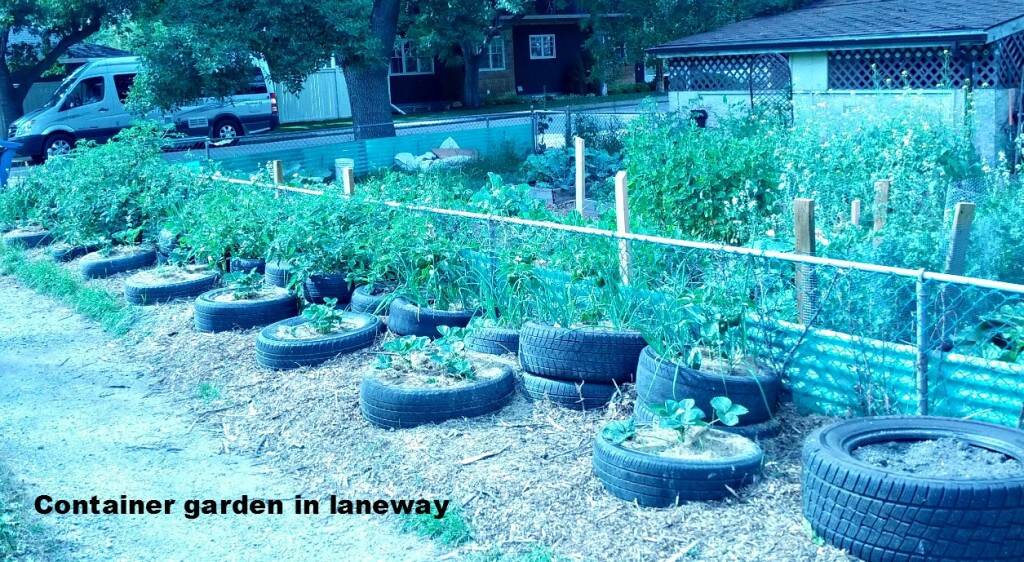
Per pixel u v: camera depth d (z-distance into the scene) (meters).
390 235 8.45
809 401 5.87
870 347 5.54
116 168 13.25
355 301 8.55
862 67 18.72
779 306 6.11
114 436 6.70
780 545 4.40
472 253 7.73
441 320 7.67
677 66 22.42
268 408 6.93
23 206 15.36
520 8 35.12
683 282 6.27
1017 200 8.62
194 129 27.78
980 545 3.93
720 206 10.27
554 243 7.56
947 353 5.29
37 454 6.41
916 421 4.68
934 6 19.31
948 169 11.89
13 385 7.98
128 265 11.88
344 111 41.00
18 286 11.94
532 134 23.02
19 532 5.12
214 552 5.02
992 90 16.77
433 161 20.64
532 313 7.20
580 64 46.81
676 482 4.82
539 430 6.00
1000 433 4.48
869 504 4.09
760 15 24.91
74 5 22.77
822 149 11.30
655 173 10.60
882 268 5.25
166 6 19.11
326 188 10.09
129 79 27.20
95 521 5.40
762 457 5.02
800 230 6.04
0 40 26.05
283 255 9.29
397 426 6.20
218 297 9.27
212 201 11.30
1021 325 5.67
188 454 6.34
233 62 18.89
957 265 6.07
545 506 5.04
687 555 4.45
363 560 4.86
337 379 7.19
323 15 19.30
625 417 6.04
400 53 43.50
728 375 5.52
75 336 9.44
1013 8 17.28
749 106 19.92
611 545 4.61
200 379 7.73
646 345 6.16
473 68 43.06
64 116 26.27
